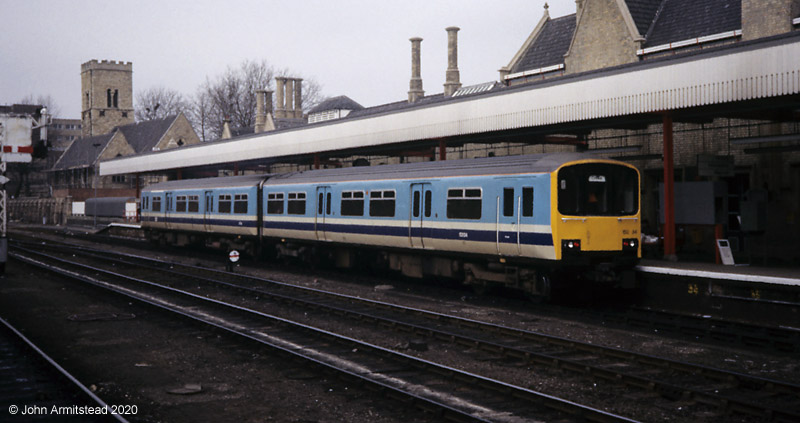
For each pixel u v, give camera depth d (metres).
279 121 63.44
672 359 10.04
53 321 14.50
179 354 11.33
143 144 84.69
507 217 15.84
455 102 22.05
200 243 32.66
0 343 12.03
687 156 23.33
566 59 28.95
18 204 81.88
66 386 9.18
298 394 8.92
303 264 26.59
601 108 17.78
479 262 17.42
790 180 20.47
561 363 10.06
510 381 9.52
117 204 59.03
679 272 15.04
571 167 14.97
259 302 17.12
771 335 12.38
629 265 15.78
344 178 21.58
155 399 8.78
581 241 14.97
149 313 15.33
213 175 48.62
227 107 81.81
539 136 24.80
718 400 8.14
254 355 11.14
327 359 10.80
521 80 32.25
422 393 8.82
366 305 16.17
